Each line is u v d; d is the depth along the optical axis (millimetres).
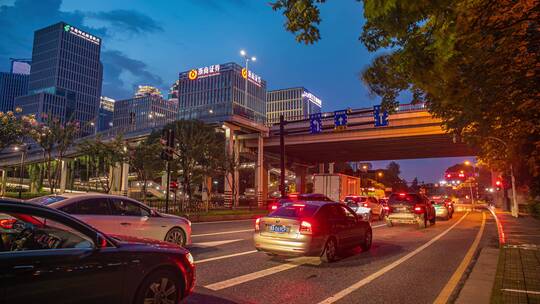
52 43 167625
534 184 27016
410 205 19031
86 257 3889
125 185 48625
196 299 5707
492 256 9766
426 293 6363
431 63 3820
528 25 5258
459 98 5379
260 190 47656
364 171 79625
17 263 3426
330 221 8961
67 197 8078
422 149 49562
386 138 40844
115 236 4645
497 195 55875
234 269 7969
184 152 26391
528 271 7688
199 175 27719
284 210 9055
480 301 5531
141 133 50594
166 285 4582
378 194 56406
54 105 157250
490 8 4758
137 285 4266
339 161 67688
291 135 46750
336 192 29203
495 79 5977
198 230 15797
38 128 26219
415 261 9352
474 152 51094
